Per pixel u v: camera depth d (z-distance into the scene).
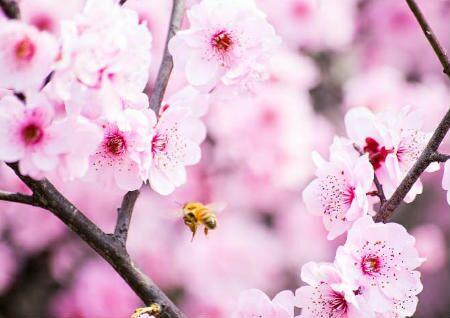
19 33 0.56
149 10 0.81
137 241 0.83
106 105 0.58
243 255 0.83
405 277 0.60
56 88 0.56
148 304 0.60
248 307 0.60
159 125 0.61
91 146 0.57
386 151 0.62
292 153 0.82
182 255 0.83
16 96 0.58
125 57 0.57
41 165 0.57
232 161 0.83
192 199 0.83
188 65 0.62
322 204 0.61
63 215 0.60
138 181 0.60
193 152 0.62
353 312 0.59
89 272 0.84
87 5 0.57
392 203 0.60
